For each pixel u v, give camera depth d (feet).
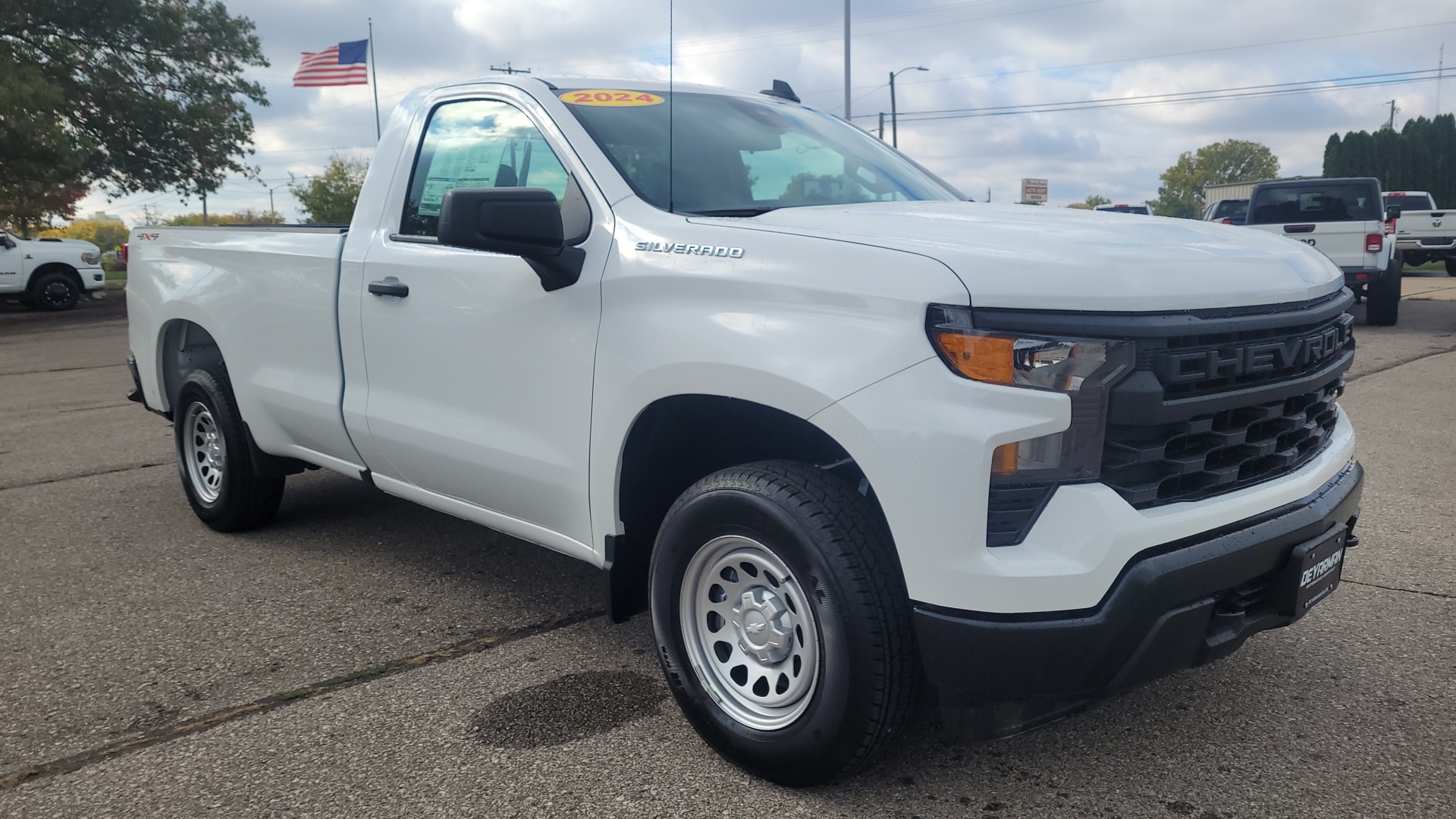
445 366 11.27
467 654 11.44
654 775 8.78
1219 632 8.00
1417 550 14.11
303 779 8.80
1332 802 8.14
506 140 11.23
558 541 10.64
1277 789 8.34
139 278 17.25
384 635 11.99
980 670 7.30
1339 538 8.89
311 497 18.44
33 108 75.92
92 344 51.90
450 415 11.31
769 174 10.86
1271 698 9.93
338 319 12.78
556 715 9.92
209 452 16.22
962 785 8.51
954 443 7.15
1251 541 7.85
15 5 81.87
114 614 12.76
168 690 10.59
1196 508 7.70
